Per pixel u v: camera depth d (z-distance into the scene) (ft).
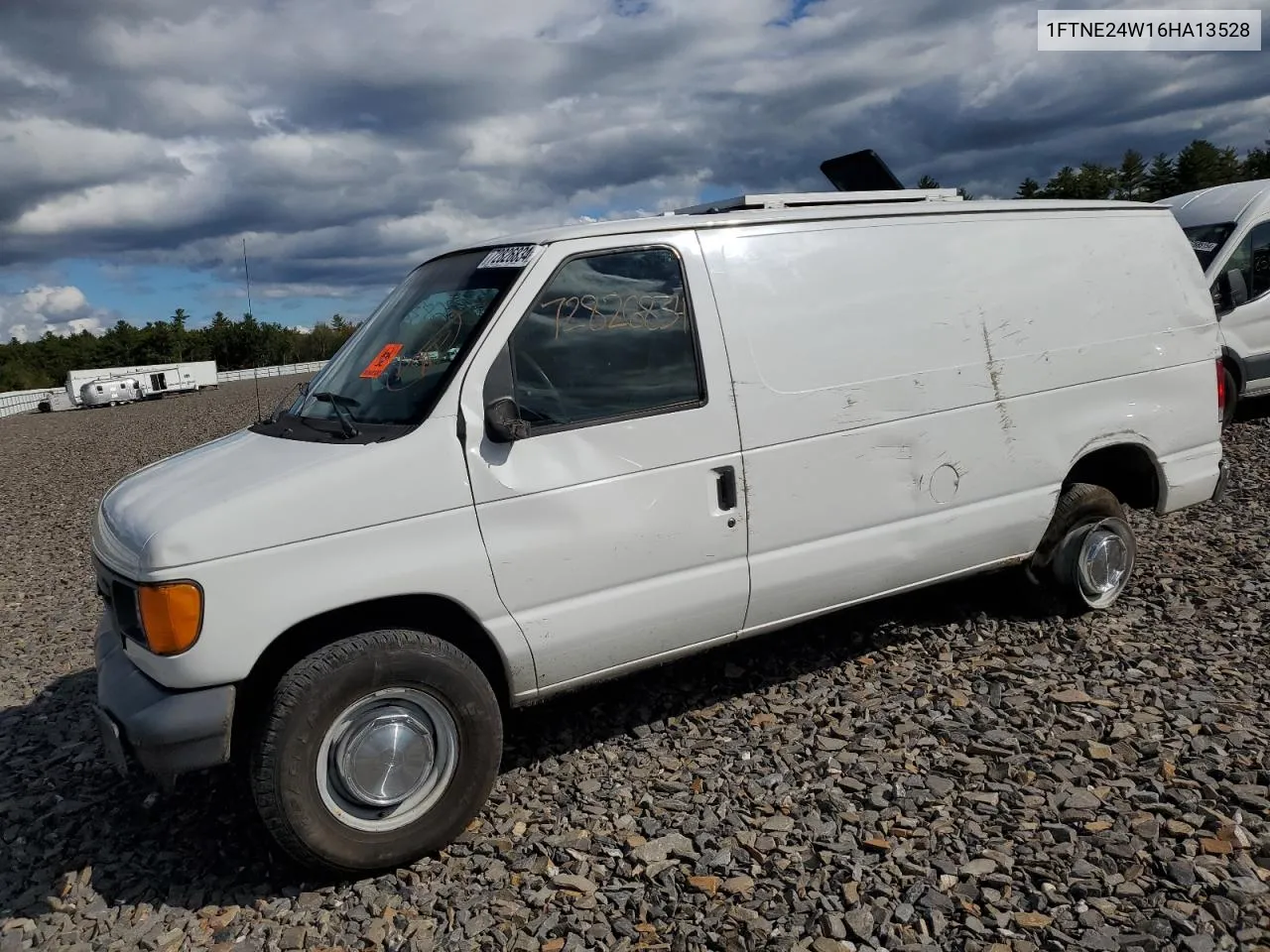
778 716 14.75
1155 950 9.18
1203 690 14.32
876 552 14.65
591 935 10.14
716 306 13.34
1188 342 17.58
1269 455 29.40
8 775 15.23
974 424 15.30
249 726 11.97
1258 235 34.50
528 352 12.25
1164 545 21.36
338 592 11.08
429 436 11.59
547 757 14.14
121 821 13.47
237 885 11.73
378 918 10.82
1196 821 11.03
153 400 138.41
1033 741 13.24
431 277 14.17
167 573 10.47
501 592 11.98
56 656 20.99
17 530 38.81
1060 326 16.12
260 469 11.64
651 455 12.79
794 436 13.75
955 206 15.52
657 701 15.57
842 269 14.28
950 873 10.55
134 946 10.73
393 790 11.41
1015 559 16.56
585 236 12.77
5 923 11.37
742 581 13.60
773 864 11.04
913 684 15.39
